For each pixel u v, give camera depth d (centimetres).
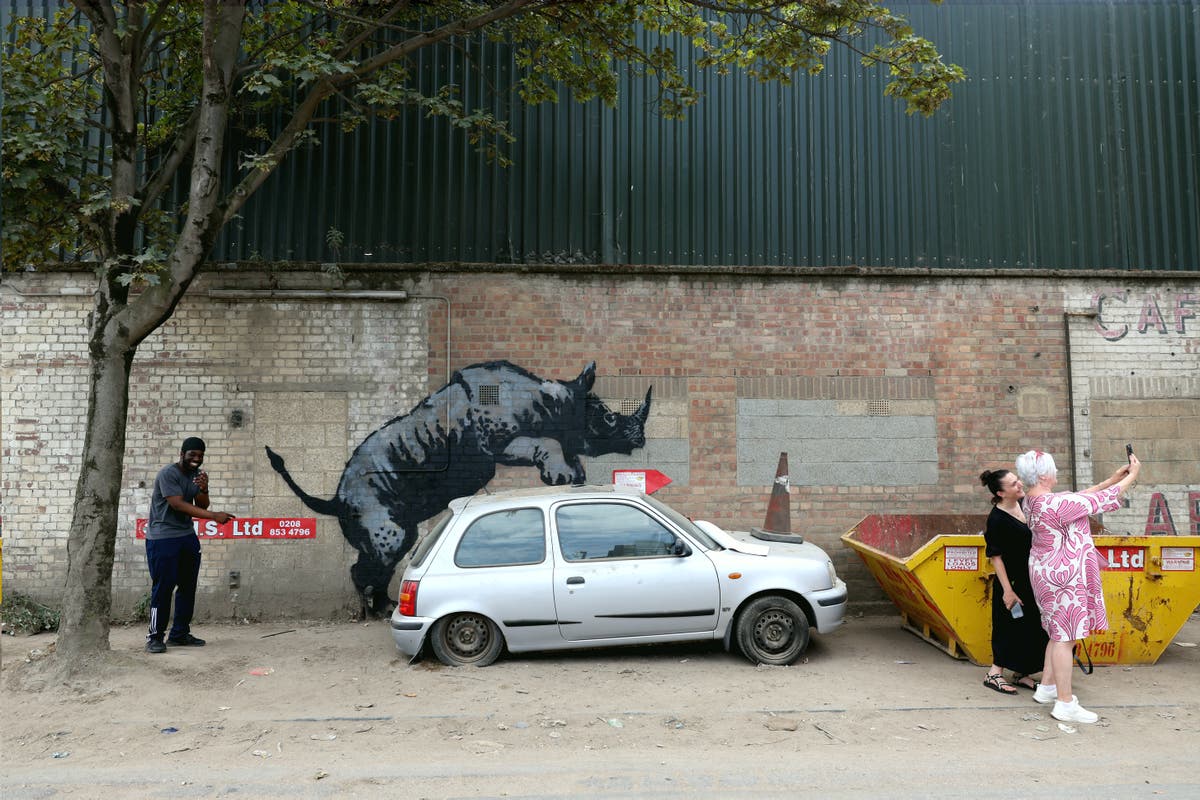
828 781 455
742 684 627
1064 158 957
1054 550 562
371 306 895
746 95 952
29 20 797
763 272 913
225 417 880
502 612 664
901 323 921
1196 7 967
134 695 607
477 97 937
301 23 879
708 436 904
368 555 879
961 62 962
